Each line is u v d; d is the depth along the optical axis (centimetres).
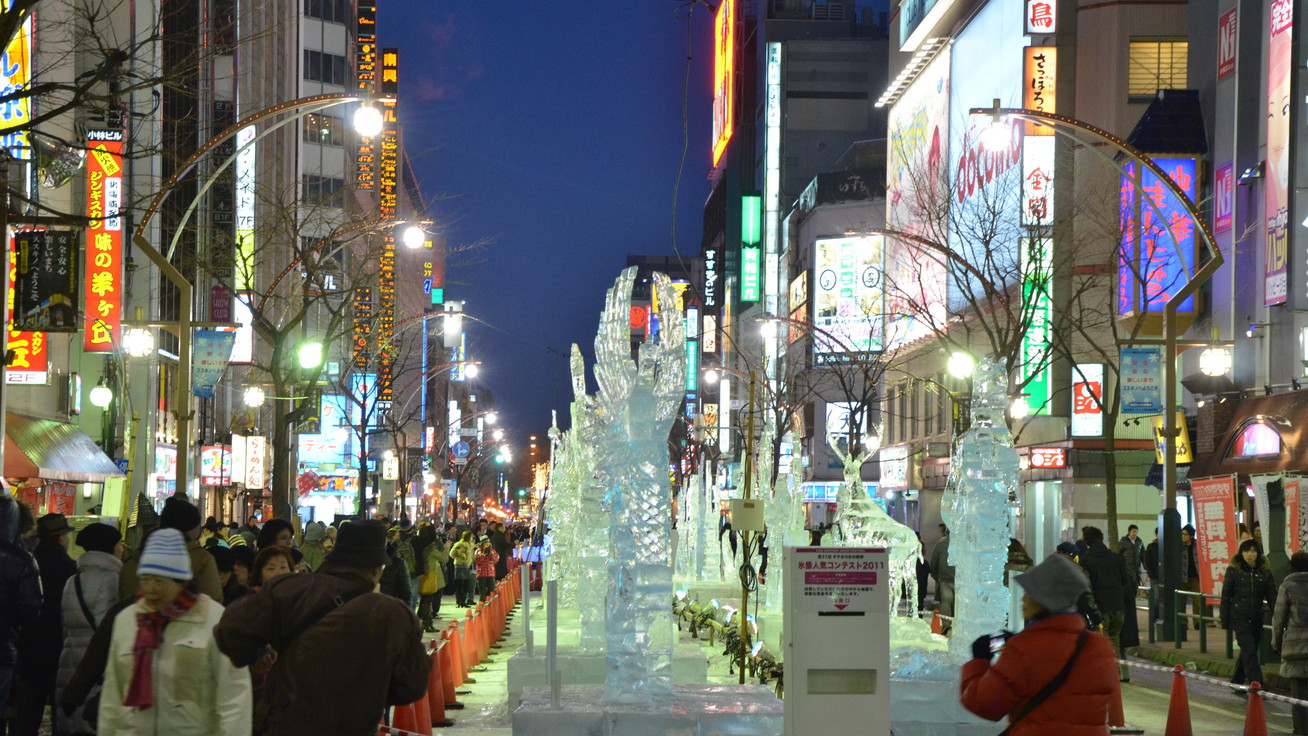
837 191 8838
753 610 2206
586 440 1662
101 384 3141
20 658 1206
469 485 13012
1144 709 1714
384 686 641
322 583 646
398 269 9638
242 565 1287
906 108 7006
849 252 7769
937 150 6338
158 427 4075
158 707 694
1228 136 3781
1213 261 2547
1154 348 2778
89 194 3105
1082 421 4512
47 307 2309
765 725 1123
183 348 2336
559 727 1117
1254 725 1386
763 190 11188
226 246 3866
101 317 3111
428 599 2831
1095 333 4547
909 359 6112
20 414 2905
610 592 1198
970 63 5862
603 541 1644
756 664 1642
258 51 5684
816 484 8519
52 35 2666
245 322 4397
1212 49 4003
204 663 700
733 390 11056
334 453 6938
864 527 1872
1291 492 2180
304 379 3734
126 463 3503
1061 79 4966
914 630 1748
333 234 3212
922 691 1309
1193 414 3953
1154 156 3928
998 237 5000
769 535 2233
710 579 3064
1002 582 1470
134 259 3772
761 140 11581
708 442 9675
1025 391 4794
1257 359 3484
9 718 1268
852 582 900
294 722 627
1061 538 4750
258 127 5247
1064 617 647
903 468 7206
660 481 1210
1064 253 4191
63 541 1248
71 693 793
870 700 896
